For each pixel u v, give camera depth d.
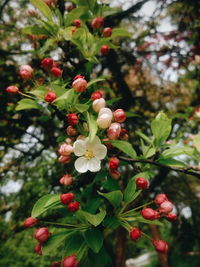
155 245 0.23
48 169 0.59
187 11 0.64
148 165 0.28
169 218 0.23
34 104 0.25
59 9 0.33
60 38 0.29
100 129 0.24
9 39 0.57
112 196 0.23
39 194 0.57
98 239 0.22
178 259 1.25
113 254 0.83
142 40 0.64
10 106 0.56
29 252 0.72
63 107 0.24
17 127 0.59
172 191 0.72
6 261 0.70
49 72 0.28
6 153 0.64
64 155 0.24
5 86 0.53
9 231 0.62
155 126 0.27
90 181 0.30
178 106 0.73
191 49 0.66
